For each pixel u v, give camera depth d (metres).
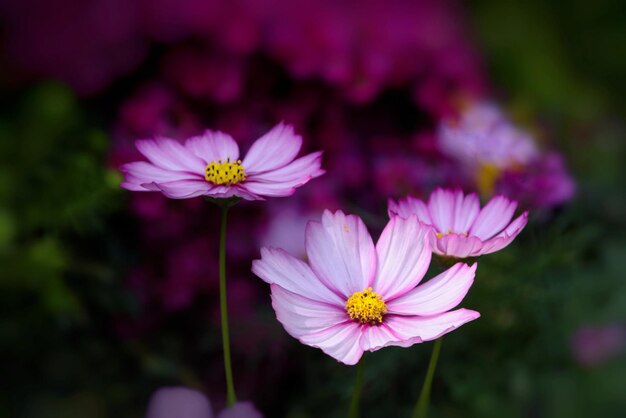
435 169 0.72
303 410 0.71
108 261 0.77
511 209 0.51
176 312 0.76
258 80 0.73
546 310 0.70
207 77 0.72
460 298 0.47
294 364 0.73
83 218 0.75
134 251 0.77
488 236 0.51
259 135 0.73
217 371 0.74
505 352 0.70
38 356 0.76
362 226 0.50
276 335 0.73
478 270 0.69
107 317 0.77
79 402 0.76
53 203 0.75
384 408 0.70
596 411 0.70
